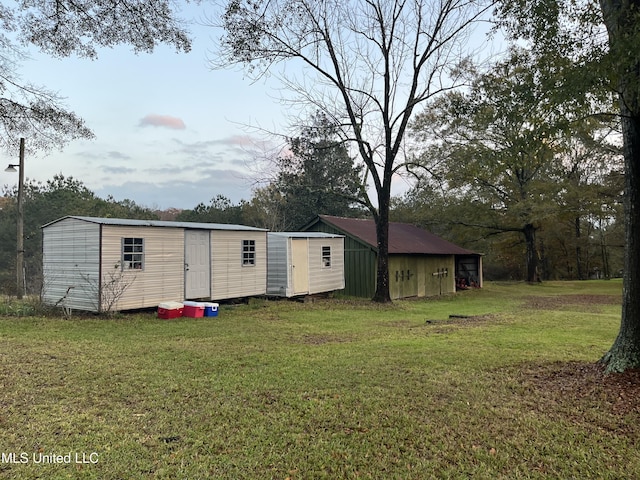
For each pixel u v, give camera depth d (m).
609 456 3.80
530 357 6.95
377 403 4.90
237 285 14.09
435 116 23.03
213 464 3.56
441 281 22.69
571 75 4.91
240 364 6.46
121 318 10.59
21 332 8.67
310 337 8.96
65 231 11.27
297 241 16.16
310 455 3.74
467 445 3.98
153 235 11.68
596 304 16.67
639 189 5.71
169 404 4.80
